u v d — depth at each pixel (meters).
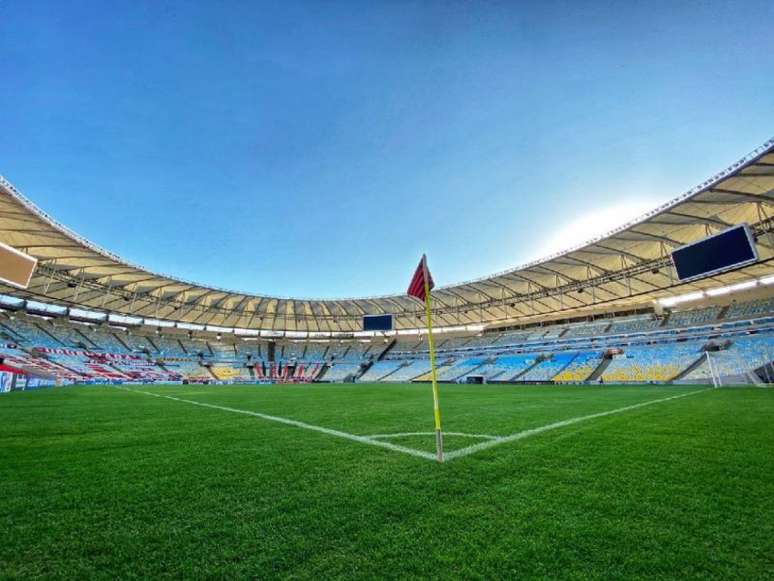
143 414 9.34
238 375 50.06
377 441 5.75
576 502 3.08
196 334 51.88
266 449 5.18
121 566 2.14
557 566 2.10
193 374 46.41
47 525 2.67
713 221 22.81
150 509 2.97
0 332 33.12
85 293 35.69
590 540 2.42
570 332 43.44
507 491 3.35
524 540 2.41
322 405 12.36
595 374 35.12
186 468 4.18
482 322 51.72
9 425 7.16
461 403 12.83
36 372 27.80
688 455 4.64
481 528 2.60
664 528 2.60
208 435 6.32
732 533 2.52
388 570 2.07
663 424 7.18
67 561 2.19
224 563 2.17
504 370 42.84
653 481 3.62
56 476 3.86
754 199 19.94
